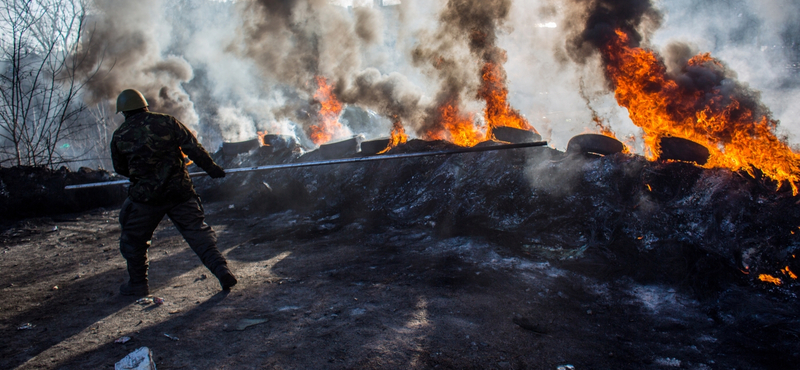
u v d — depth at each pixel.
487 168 4.66
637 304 2.87
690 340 2.45
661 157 3.97
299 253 4.17
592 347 2.39
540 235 3.79
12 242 5.09
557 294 3.01
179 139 3.06
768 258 2.97
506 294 2.99
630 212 3.60
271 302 2.97
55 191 6.52
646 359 2.28
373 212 5.14
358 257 3.91
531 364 2.20
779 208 3.14
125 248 3.07
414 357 2.22
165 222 5.74
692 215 3.39
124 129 2.90
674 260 3.17
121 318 2.79
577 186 3.99
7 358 2.31
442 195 4.75
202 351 2.32
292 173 6.44
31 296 3.30
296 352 2.27
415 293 3.02
